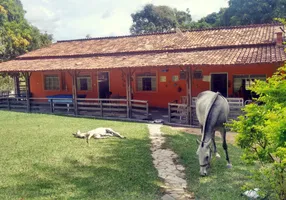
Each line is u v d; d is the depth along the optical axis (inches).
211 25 1432.1
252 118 193.5
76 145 359.3
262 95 219.0
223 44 591.5
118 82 740.0
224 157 307.1
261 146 190.2
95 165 285.4
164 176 257.8
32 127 484.1
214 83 634.8
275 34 573.3
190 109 506.0
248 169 266.7
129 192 222.5
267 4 1066.7
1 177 254.4
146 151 333.7
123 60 621.6
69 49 810.8
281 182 177.8
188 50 613.9
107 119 580.7
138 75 716.0
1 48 1250.0
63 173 263.7
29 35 1419.8
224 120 267.6
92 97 772.6
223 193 218.4
